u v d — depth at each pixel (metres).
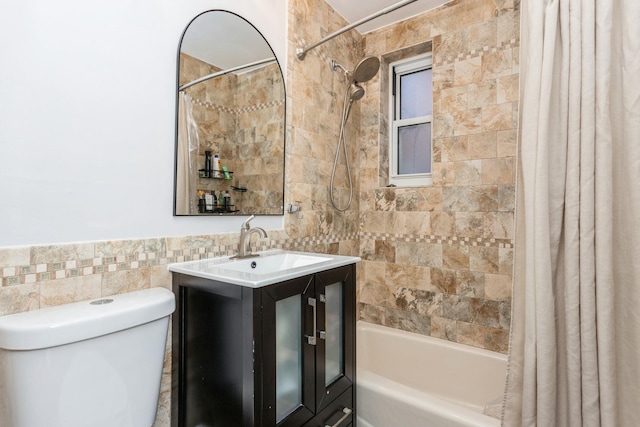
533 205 1.08
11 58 0.86
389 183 2.36
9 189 0.86
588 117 1.01
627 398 0.97
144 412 0.96
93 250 1.02
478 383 1.76
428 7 2.05
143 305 0.96
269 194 1.65
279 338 1.06
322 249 1.99
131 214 1.12
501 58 1.82
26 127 0.89
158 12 1.19
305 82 1.87
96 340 0.85
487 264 1.86
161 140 1.20
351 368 1.37
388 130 2.38
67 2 0.96
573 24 1.04
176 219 1.26
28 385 0.75
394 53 2.27
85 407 0.83
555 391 1.05
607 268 0.98
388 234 2.22
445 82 2.00
